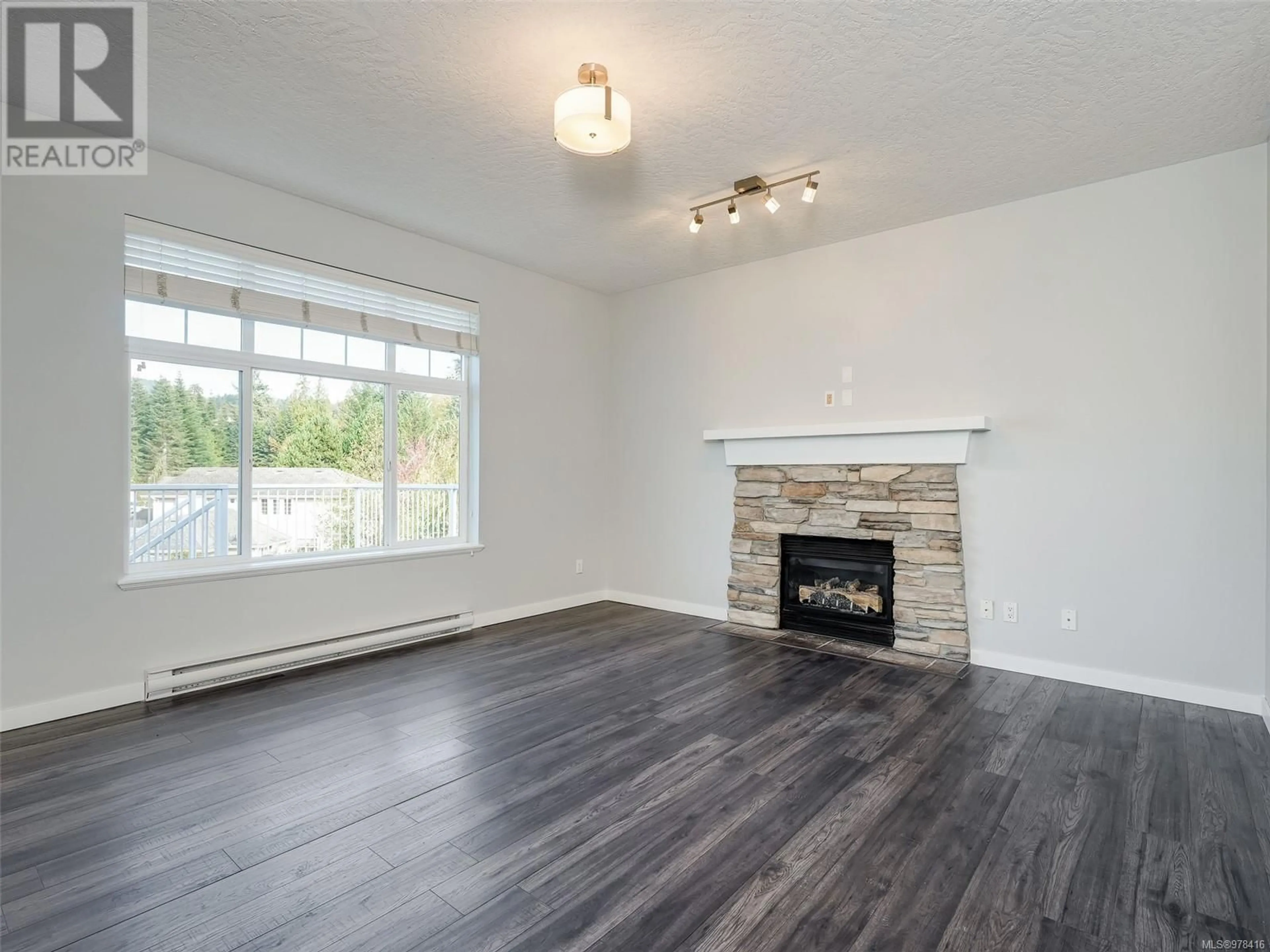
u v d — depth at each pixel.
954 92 2.79
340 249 4.09
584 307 5.83
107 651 3.19
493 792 2.38
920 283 4.29
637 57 2.55
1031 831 2.13
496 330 5.07
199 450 3.63
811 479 4.67
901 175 3.59
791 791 2.39
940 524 4.11
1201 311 3.37
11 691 2.92
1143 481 3.51
